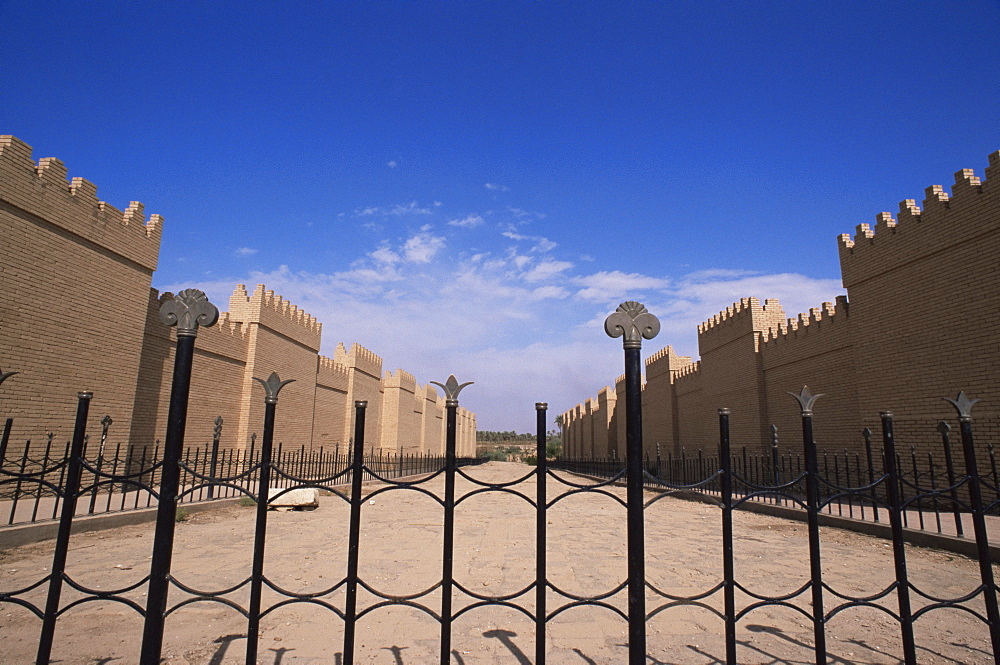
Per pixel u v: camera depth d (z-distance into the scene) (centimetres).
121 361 1402
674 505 1553
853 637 484
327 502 1523
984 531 399
